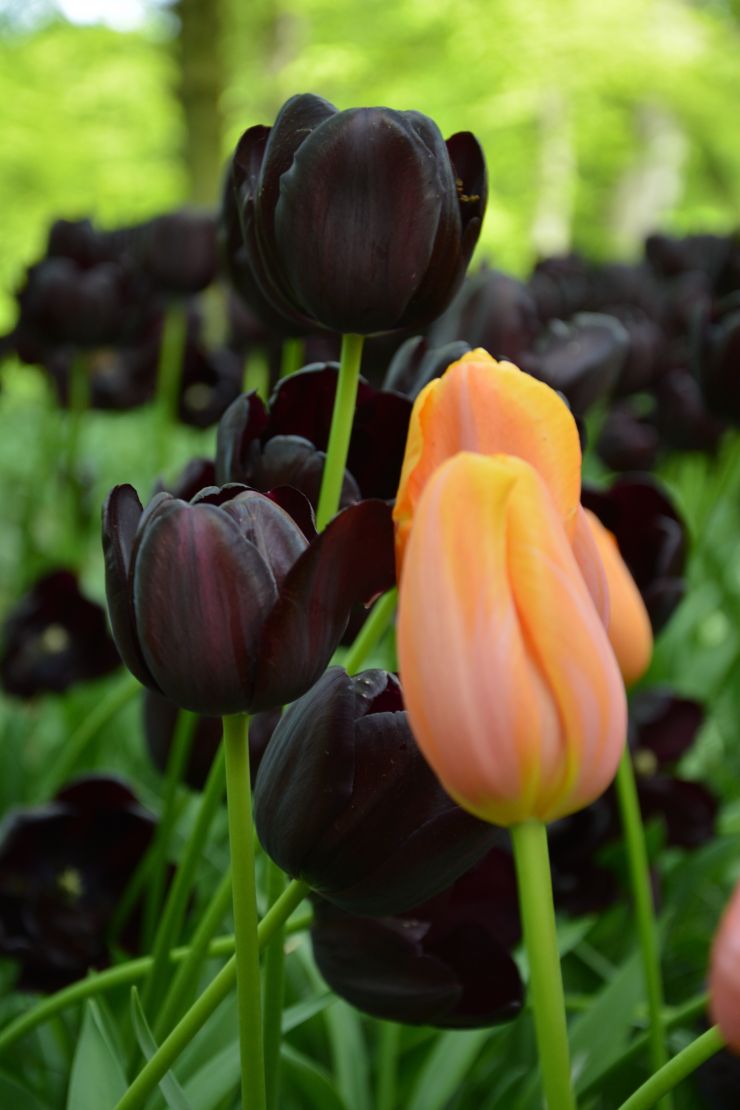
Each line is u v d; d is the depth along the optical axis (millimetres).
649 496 1214
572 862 1268
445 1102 1107
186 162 4805
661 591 1183
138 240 2191
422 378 904
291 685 750
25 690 1658
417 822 774
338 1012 1107
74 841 1142
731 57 11625
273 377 1632
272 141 842
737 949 682
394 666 1354
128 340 2062
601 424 2176
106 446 3998
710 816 1380
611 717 699
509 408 715
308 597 741
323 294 836
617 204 14875
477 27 10727
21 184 10320
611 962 1435
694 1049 726
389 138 819
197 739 1047
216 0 4727
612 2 10711
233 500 756
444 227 833
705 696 2014
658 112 14367
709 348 1348
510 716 693
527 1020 1229
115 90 10648
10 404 4242
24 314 1969
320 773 771
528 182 12648
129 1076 926
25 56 10586
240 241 970
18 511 2689
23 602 1667
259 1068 768
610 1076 1009
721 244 2689
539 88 11211
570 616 696
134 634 758
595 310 2455
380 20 11172
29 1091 998
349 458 895
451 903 979
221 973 780
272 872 884
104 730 1701
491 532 697
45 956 1077
